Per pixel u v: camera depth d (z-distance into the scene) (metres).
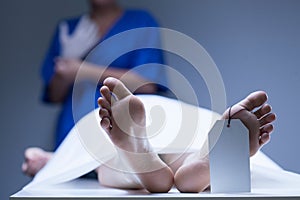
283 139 2.10
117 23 2.00
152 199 0.80
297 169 2.09
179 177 0.90
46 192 0.93
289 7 2.13
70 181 1.11
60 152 1.16
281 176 1.03
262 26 2.15
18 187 2.32
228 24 2.17
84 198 0.82
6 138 2.32
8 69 2.32
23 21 2.32
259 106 0.93
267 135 0.93
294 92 2.12
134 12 2.02
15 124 2.32
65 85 2.03
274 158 2.10
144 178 0.89
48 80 2.12
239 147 0.87
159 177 0.89
